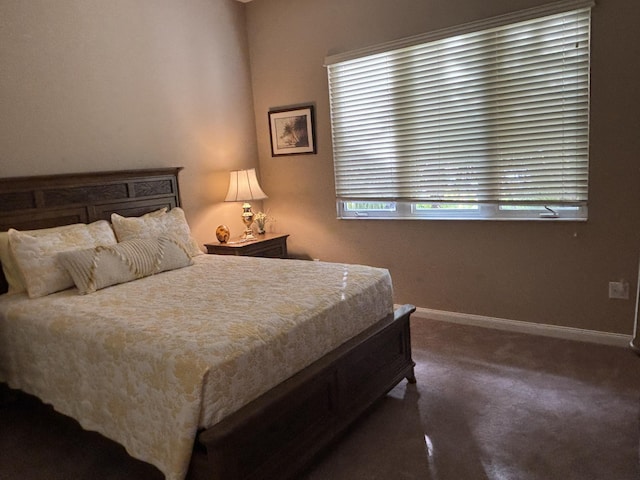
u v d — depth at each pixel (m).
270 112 4.58
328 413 2.21
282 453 1.95
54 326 2.28
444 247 3.79
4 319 2.56
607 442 2.16
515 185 3.41
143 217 3.50
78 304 2.49
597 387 2.64
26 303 2.61
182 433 1.69
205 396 1.70
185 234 3.60
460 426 2.37
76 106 3.31
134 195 3.62
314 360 2.19
